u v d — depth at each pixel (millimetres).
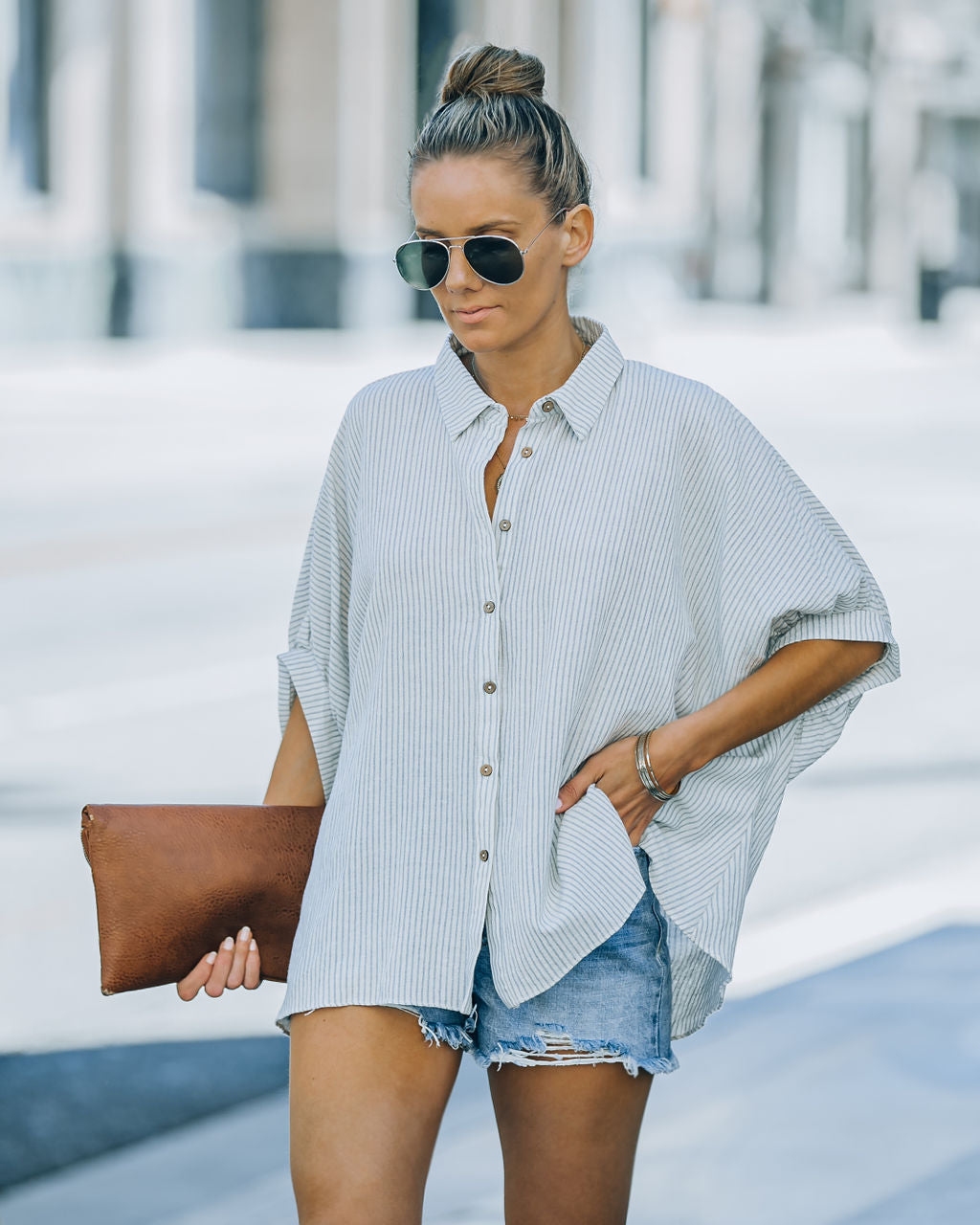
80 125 42469
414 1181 3643
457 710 3812
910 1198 6008
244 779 11008
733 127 64875
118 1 42969
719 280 65312
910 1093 6883
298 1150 3656
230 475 25188
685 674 4012
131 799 10477
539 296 3809
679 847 3984
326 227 47844
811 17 69438
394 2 48281
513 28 52469
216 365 40844
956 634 16188
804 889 9430
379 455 3975
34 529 20359
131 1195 6066
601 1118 3824
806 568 3955
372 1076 3668
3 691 13250
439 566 3828
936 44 72312
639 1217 5859
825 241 70062
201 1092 7004
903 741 12641
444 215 3744
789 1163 6285
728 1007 7770
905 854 10078
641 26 60281
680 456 3893
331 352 44188
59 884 9039
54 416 31109
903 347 55219
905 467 27844
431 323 51344
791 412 35531
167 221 44625
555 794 3777
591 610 3789
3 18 40938
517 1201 3883
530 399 3943
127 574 18016
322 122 47438
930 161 75125
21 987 7887
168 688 13445
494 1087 3918
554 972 3732
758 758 4082
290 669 4199
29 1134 6562
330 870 3834
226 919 3945
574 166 3828
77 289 42812
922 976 8125
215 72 46531
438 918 3748
